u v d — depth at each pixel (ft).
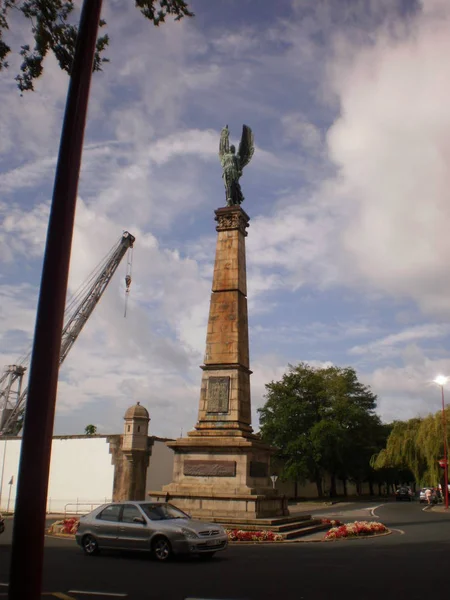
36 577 18.61
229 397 83.61
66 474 125.18
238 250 90.68
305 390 206.49
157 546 50.39
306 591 36.09
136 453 111.75
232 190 96.17
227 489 77.66
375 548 60.34
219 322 87.35
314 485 230.89
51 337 20.30
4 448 135.03
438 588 37.11
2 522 69.36
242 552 56.49
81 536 54.44
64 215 21.50
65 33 45.73
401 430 165.68
